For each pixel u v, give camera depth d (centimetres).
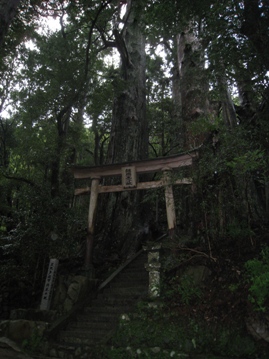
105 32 1459
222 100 965
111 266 1027
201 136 906
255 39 672
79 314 723
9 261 930
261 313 466
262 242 624
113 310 709
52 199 945
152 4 835
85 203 1562
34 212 934
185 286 580
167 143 1600
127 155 1324
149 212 1332
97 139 1942
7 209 1355
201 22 810
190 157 840
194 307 550
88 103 1455
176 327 529
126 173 930
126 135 1372
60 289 793
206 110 1077
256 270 510
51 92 1184
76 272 884
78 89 1192
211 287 575
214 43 707
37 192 955
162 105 1559
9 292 875
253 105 1017
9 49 1102
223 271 597
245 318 480
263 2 640
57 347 591
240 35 674
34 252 884
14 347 598
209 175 689
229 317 498
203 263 640
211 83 892
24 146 1462
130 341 543
